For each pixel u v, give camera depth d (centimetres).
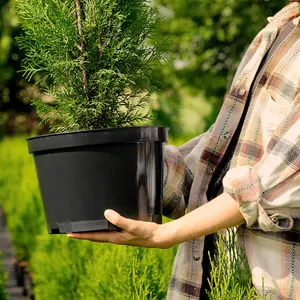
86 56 258
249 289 253
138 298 347
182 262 274
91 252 577
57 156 244
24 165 1143
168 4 1010
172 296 279
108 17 259
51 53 262
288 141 236
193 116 1088
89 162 242
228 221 240
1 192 1169
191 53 1038
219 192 273
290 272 248
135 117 264
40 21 263
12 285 722
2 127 2203
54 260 582
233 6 972
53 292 576
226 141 268
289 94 249
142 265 416
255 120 255
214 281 263
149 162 247
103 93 255
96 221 243
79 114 257
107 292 463
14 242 853
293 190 235
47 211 252
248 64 265
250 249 255
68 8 263
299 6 262
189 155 288
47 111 263
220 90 1052
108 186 242
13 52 2086
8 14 2014
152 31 270
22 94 2188
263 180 237
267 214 238
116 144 242
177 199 282
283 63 254
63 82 260
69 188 244
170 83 1038
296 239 249
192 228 239
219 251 258
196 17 1008
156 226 240
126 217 244
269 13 967
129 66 262
